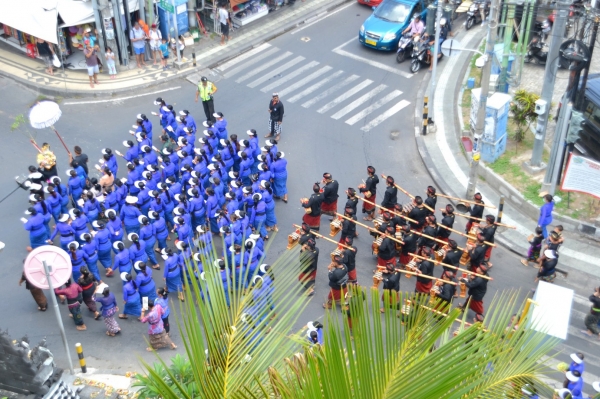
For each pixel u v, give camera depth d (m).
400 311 5.75
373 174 23.08
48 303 20.47
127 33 30.77
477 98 25.02
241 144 24.53
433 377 5.29
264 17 34.44
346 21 34.50
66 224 20.95
